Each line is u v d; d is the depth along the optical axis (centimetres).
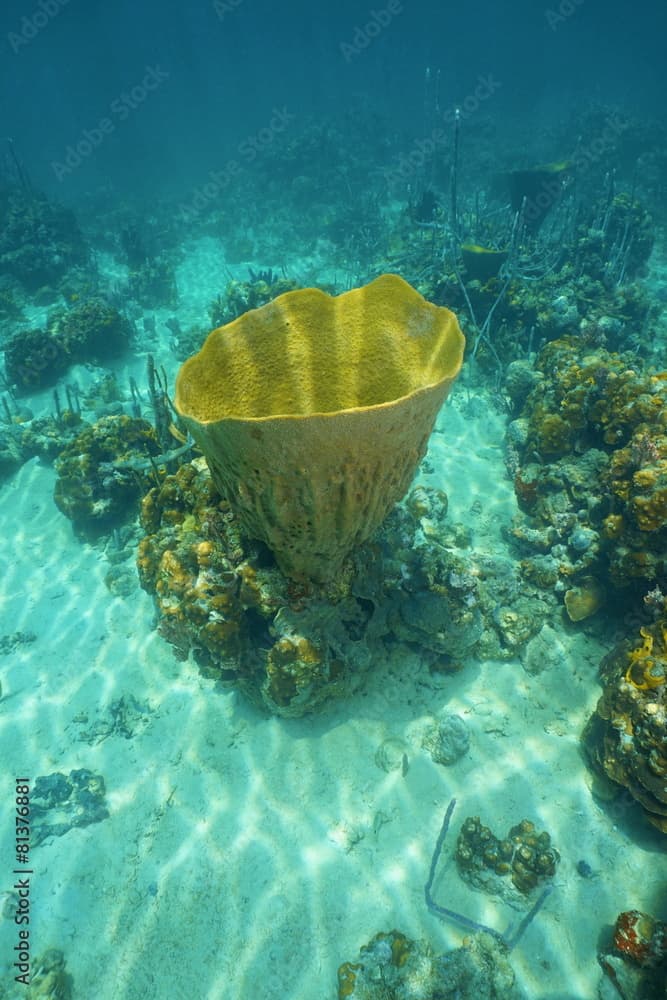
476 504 657
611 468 488
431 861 376
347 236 1700
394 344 331
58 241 1644
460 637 420
